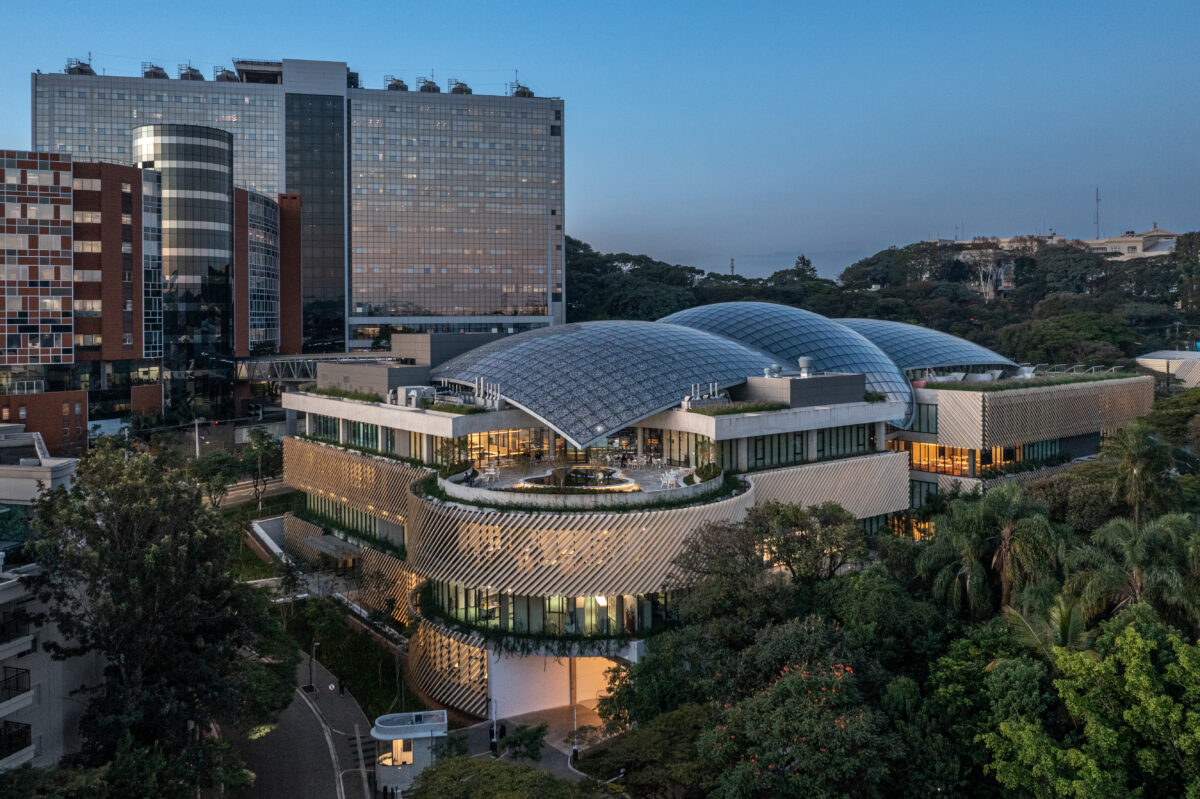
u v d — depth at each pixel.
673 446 90.75
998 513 59.69
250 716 57.47
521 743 55.84
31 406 153.12
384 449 99.12
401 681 77.56
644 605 70.62
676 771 45.03
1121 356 184.25
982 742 46.94
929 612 55.69
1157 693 42.09
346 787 60.00
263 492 138.50
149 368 180.75
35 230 159.75
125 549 49.22
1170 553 54.03
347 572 91.25
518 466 89.69
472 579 69.81
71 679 52.56
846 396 97.31
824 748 43.22
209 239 190.12
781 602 57.59
